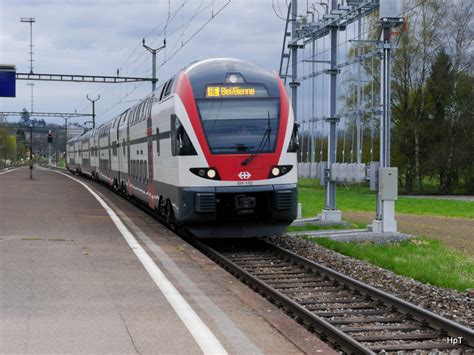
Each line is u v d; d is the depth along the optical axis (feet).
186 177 45.47
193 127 45.70
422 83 173.47
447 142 177.17
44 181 141.08
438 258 44.78
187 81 47.52
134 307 25.09
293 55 73.92
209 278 31.24
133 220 58.44
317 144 68.64
